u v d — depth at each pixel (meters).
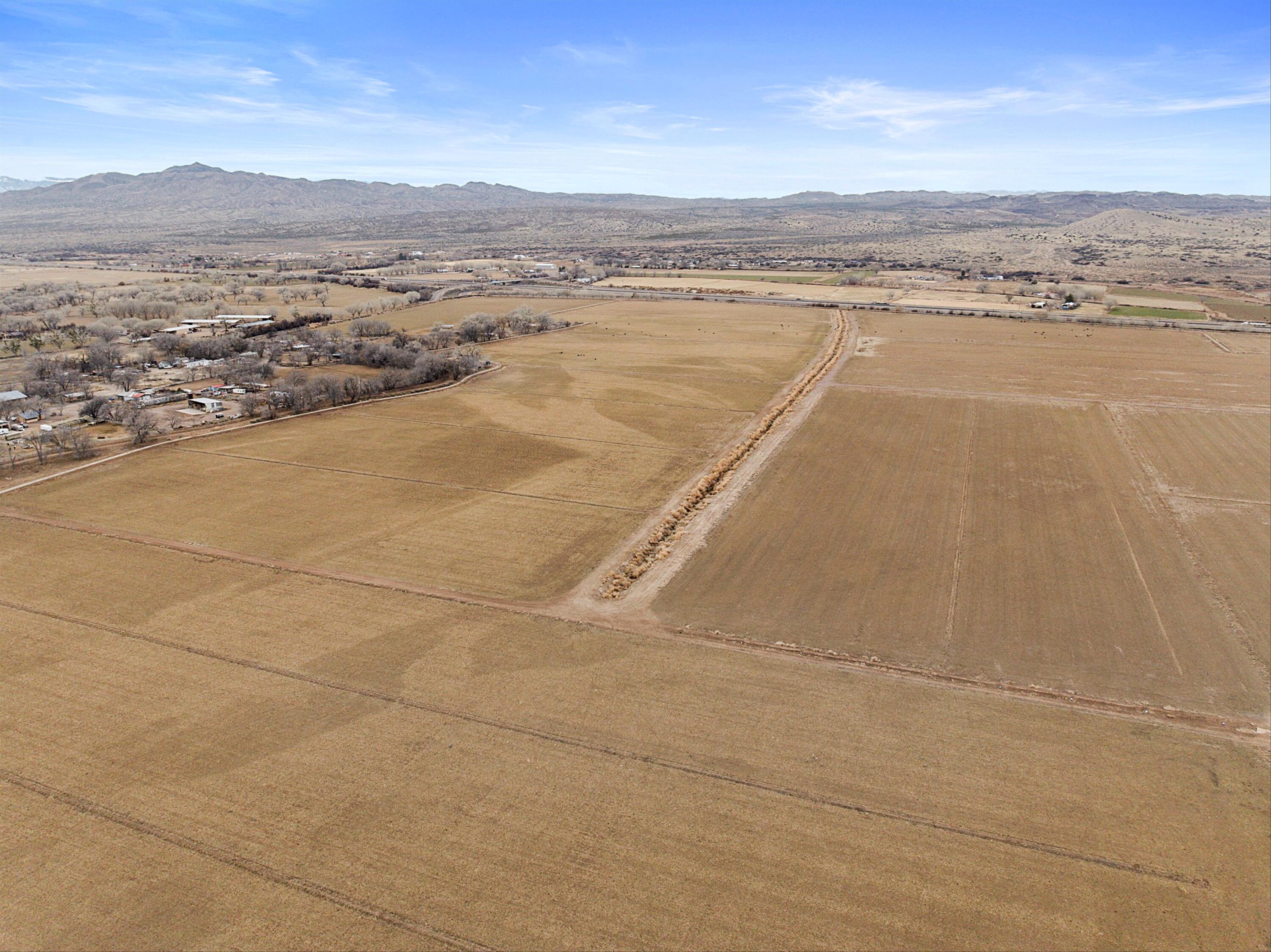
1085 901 28.89
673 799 33.91
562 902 28.73
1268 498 71.31
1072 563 58.41
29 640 47.00
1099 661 45.50
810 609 51.41
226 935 27.38
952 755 37.06
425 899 28.86
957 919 28.16
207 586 54.00
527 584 54.59
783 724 39.19
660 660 44.97
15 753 37.06
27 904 28.75
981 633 48.50
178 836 31.92
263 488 73.25
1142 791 34.69
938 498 71.38
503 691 41.81
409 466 79.81
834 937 27.38
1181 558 59.25
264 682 42.66
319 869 30.20
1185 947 27.02
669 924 27.83
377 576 55.62
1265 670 44.72
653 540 62.00
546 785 34.72
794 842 31.62
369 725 38.88
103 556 58.75
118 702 40.97
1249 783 35.19
